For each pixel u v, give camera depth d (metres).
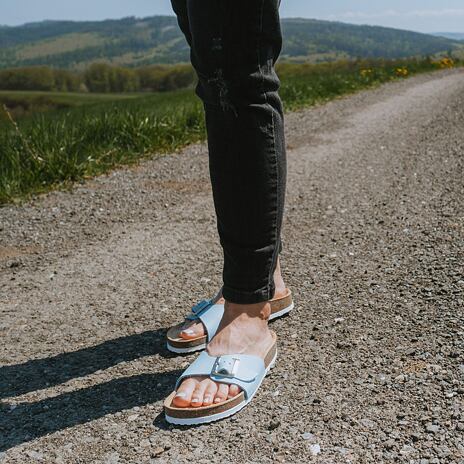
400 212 3.32
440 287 2.20
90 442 1.47
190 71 89.62
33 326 2.21
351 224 3.22
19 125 6.93
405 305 2.10
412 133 6.17
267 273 1.63
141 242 3.15
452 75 17.02
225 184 1.54
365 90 12.45
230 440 1.43
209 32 1.43
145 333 2.07
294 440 1.42
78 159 4.82
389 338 1.87
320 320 2.05
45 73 90.81
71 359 1.92
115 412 1.59
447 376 1.62
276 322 2.05
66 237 3.32
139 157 5.37
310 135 6.53
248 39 1.43
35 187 4.30
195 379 1.55
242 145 1.50
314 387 1.63
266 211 1.56
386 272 2.44
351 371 1.70
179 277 2.61
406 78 16.28
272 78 1.51
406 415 1.47
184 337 1.87
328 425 1.46
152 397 1.65
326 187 4.14
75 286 2.59
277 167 1.55
